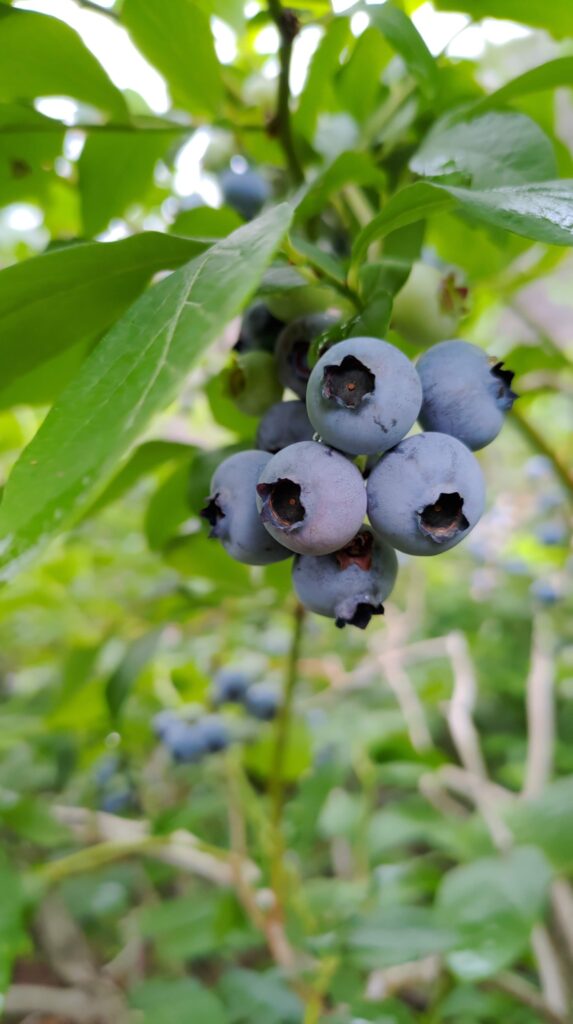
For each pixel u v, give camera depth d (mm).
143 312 110
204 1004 254
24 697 475
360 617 142
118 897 437
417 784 439
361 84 207
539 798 282
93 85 193
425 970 285
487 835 307
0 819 272
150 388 101
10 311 150
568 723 487
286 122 193
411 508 131
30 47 185
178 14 179
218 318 102
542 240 122
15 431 375
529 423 265
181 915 325
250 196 226
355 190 190
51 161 217
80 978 390
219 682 349
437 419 143
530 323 271
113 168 220
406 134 204
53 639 427
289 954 252
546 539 501
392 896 304
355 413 130
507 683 474
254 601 301
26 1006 362
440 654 424
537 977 370
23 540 99
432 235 238
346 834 351
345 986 247
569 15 192
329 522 130
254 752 354
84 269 144
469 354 146
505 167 158
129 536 467
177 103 202
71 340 161
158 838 282
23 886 218
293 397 208
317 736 372
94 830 356
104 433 101
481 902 237
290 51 185
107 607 397
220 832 417
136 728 380
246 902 266
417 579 484
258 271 104
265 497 133
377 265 157
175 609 271
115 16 191
